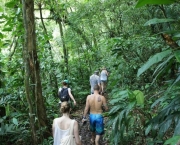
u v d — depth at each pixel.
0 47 5.80
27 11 4.81
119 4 7.86
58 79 10.47
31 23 4.89
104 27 10.64
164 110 1.71
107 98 8.99
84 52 12.33
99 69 11.38
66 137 3.16
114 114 2.02
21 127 5.02
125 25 7.46
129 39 4.48
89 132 6.38
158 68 1.51
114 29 9.23
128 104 1.90
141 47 4.29
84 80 11.88
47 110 7.02
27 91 4.26
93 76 9.13
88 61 12.36
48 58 9.33
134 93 1.88
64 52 12.15
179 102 1.65
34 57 5.07
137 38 4.46
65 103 3.35
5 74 6.04
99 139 4.94
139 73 1.27
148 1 1.28
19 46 6.38
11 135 4.96
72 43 11.80
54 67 9.63
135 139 3.94
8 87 5.68
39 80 5.25
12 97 5.38
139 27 6.07
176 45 1.49
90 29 10.50
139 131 3.81
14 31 5.04
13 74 6.06
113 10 8.34
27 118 5.41
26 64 4.30
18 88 5.76
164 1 1.29
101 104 4.98
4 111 5.17
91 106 5.04
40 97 5.30
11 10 5.67
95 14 9.31
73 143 3.19
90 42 12.37
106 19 9.73
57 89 9.55
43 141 4.81
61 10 11.37
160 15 4.25
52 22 14.53
